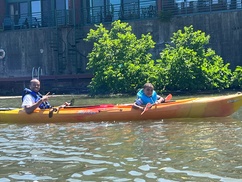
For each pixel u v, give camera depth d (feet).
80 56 84.12
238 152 20.97
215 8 75.87
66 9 89.30
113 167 18.97
